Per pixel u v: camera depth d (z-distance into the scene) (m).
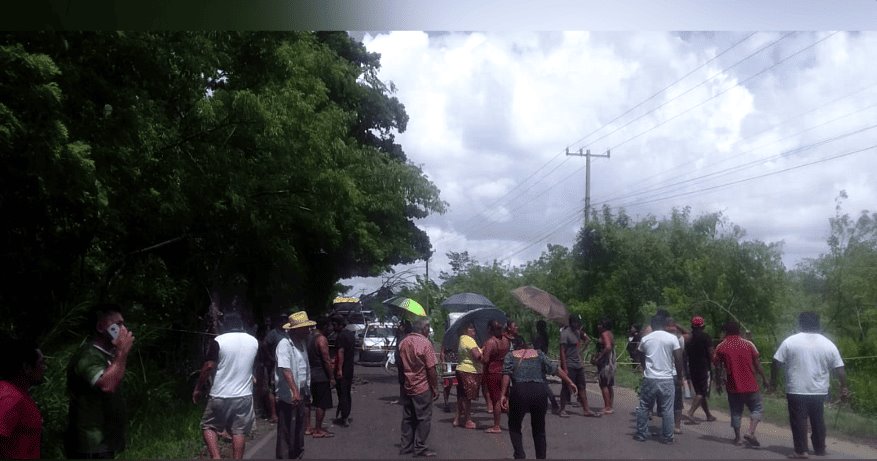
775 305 18.78
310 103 14.95
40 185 8.86
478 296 18.67
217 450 8.41
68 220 11.00
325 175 15.74
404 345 10.61
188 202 13.53
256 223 15.20
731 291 19.28
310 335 12.14
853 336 16.66
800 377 9.95
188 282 16.16
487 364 12.44
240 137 14.17
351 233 20.52
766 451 10.66
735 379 10.96
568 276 28.50
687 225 26.31
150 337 12.88
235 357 8.50
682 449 10.82
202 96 12.83
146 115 10.64
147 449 10.31
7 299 11.20
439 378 15.84
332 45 22.36
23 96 7.59
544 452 9.40
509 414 9.45
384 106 23.27
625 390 18.83
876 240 17.38
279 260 17.98
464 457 10.37
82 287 12.52
